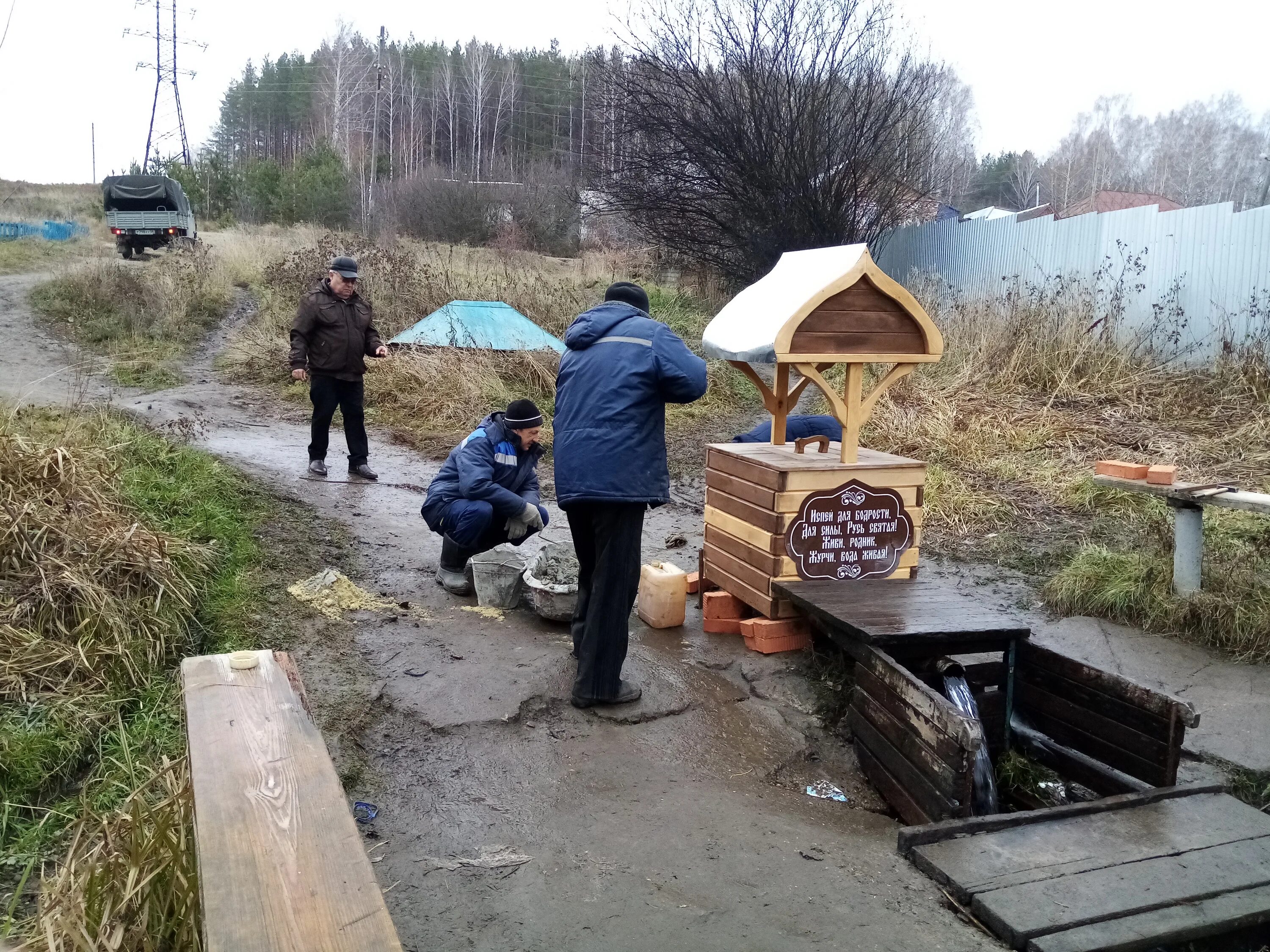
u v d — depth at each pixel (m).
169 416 9.36
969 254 14.53
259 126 68.44
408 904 2.74
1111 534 6.73
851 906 2.75
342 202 33.81
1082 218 12.27
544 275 19.42
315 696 3.92
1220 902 2.71
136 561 4.59
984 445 8.76
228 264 18.94
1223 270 10.28
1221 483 6.58
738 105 15.98
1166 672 4.74
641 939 2.59
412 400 10.70
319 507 6.60
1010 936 2.57
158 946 2.31
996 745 4.06
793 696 4.33
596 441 3.94
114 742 3.66
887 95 16.03
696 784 3.58
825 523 4.69
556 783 3.51
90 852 2.69
